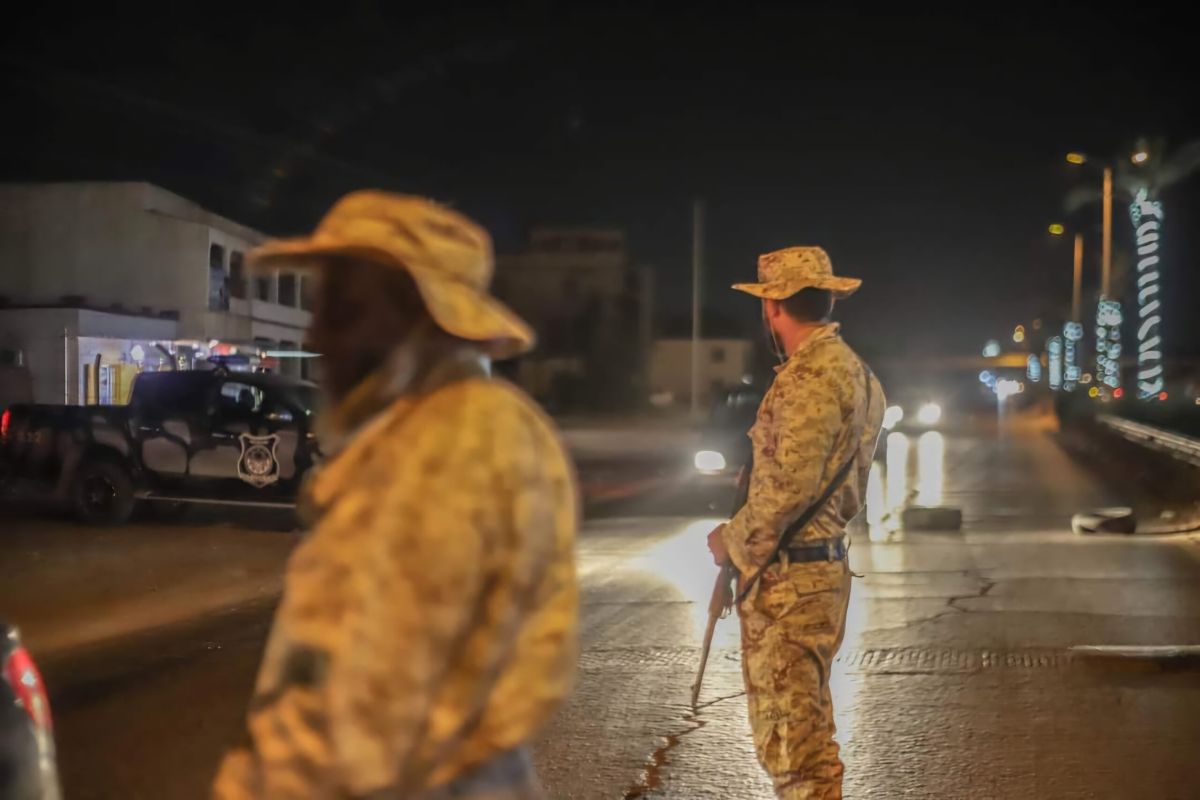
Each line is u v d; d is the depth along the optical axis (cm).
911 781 576
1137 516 1786
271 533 1493
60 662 827
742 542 400
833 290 410
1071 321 5431
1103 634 888
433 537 173
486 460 181
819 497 400
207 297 3509
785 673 400
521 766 192
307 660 172
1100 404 4153
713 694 732
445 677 179
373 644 169
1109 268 4106
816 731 401
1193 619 941
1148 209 4019
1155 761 603
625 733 654
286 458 1466
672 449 3253
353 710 168
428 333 195
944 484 2309
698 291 4262
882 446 3303
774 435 397
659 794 562
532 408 198
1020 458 3070
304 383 1545
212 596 1081
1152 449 2270
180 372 1541
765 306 422
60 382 2831
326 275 198
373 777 168
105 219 3512
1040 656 821
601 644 866
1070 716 680
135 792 566
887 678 765
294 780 171
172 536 1469
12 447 1584
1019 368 10719
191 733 659
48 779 339
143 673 794
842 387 396
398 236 193
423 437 181
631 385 6456
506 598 181
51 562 1273
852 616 962
